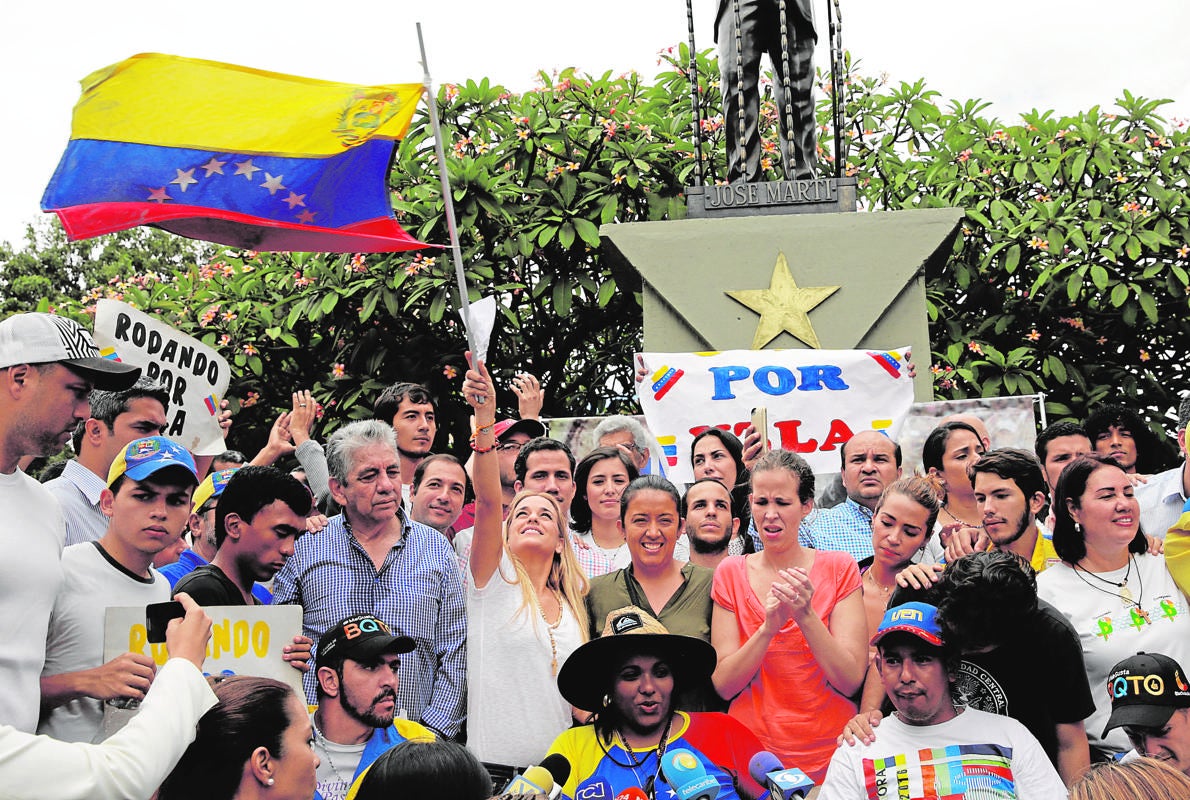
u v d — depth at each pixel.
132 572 4.70
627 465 6.12
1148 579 5.05
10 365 4.06
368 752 4.59
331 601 5.34
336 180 5.67
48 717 4.44
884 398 7.08
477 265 9.95
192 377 6.82
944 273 10.54
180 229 5.88
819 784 4.96
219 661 4.52
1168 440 10.19
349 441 5.41
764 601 5.20
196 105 5.65
